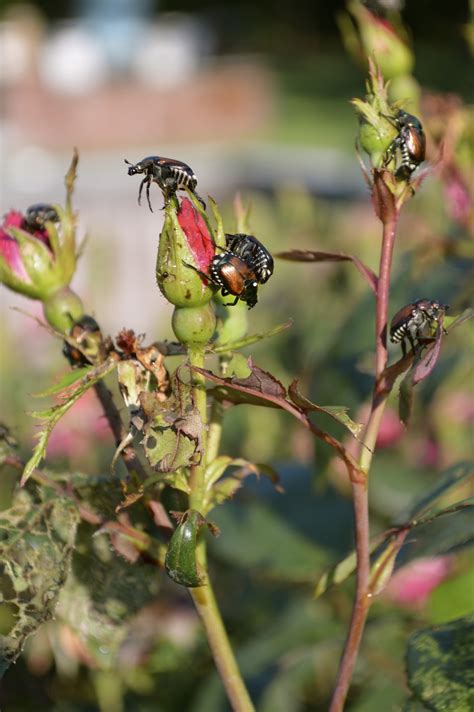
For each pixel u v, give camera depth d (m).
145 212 1.88
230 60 4.72
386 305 0.37
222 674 0.37
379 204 0.36
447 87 3.90
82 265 1.25
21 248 0.39
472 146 0.51
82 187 2.07
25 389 0.83
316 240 1.14
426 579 0.53
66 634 0.42
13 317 1.20
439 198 0.72
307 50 6.36
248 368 0.36
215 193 2.16
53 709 0.54
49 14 5.99
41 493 0.38
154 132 2.98
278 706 0.50
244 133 3.23
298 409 0.35
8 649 0.36
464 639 0.38
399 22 0.44
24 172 2.39
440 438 0.66
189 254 0.35
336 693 0.37
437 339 0.35
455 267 0.51
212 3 6.90
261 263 0.36
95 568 0.41
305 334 0.81
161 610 0.59
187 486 0.36
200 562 0.37
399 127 0.36
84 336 0.37
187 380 0.37
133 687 0.56
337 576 0.38
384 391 0.36
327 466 0.45
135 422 0.35
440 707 0.37
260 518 0.53
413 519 0.39
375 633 0.52
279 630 0.53
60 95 2.84
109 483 0.40
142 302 1.51
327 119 4.12
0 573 0.37
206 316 0.36
